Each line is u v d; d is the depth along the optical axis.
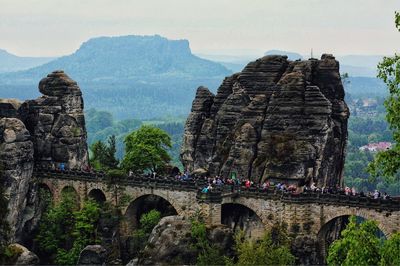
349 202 113.00
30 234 138.38
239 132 133.88
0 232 127.69
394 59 65.25
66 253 131.75
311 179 126.44
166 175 143.38
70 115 151.75
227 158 135.75
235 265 107.94
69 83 154.38
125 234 135.62
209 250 113.69
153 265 116.06
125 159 147.25
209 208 121.94
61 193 144.38
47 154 148.62
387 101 65.75
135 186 135.00
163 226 119.81
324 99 128.62
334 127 133.88
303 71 135.50
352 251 63.56
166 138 151.38
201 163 146.75
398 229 108.12
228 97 142.62
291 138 128.25
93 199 137.62
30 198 138.50
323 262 117.06
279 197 118.50
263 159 130.00
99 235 131.50
